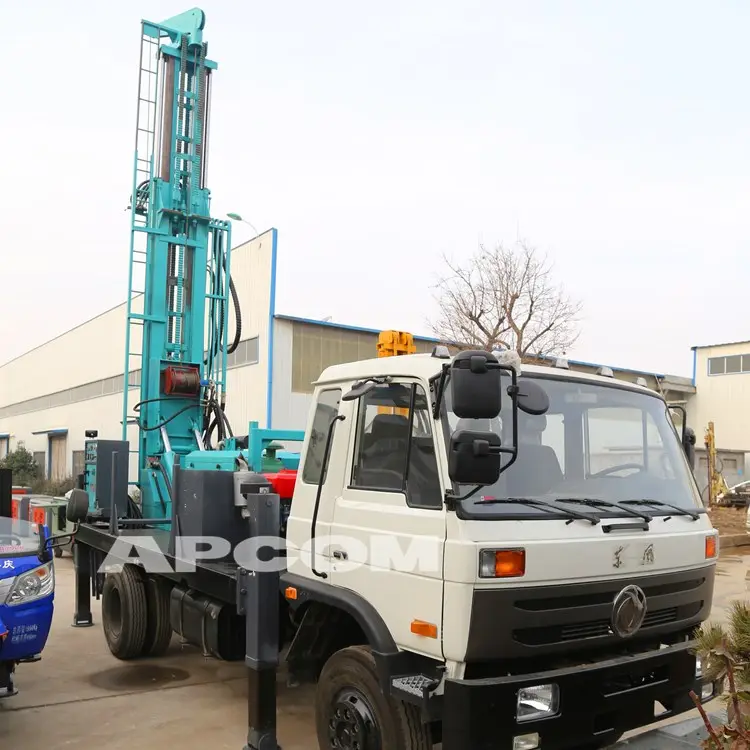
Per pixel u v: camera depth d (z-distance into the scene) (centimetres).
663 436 446
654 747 430
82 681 611
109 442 731
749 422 3034
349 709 389
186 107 795
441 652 336
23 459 3294
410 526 362
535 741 331
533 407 346
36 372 3766
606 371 450
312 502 438
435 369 373
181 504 546
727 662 289
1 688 459
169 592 652
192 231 788
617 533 372
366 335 2080
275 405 1903
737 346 3106
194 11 802
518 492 364
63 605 914
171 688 594
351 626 435
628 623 367
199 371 775
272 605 448
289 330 1950
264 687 442
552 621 343
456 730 321
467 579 329
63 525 1215
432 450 362
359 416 416
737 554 1439
